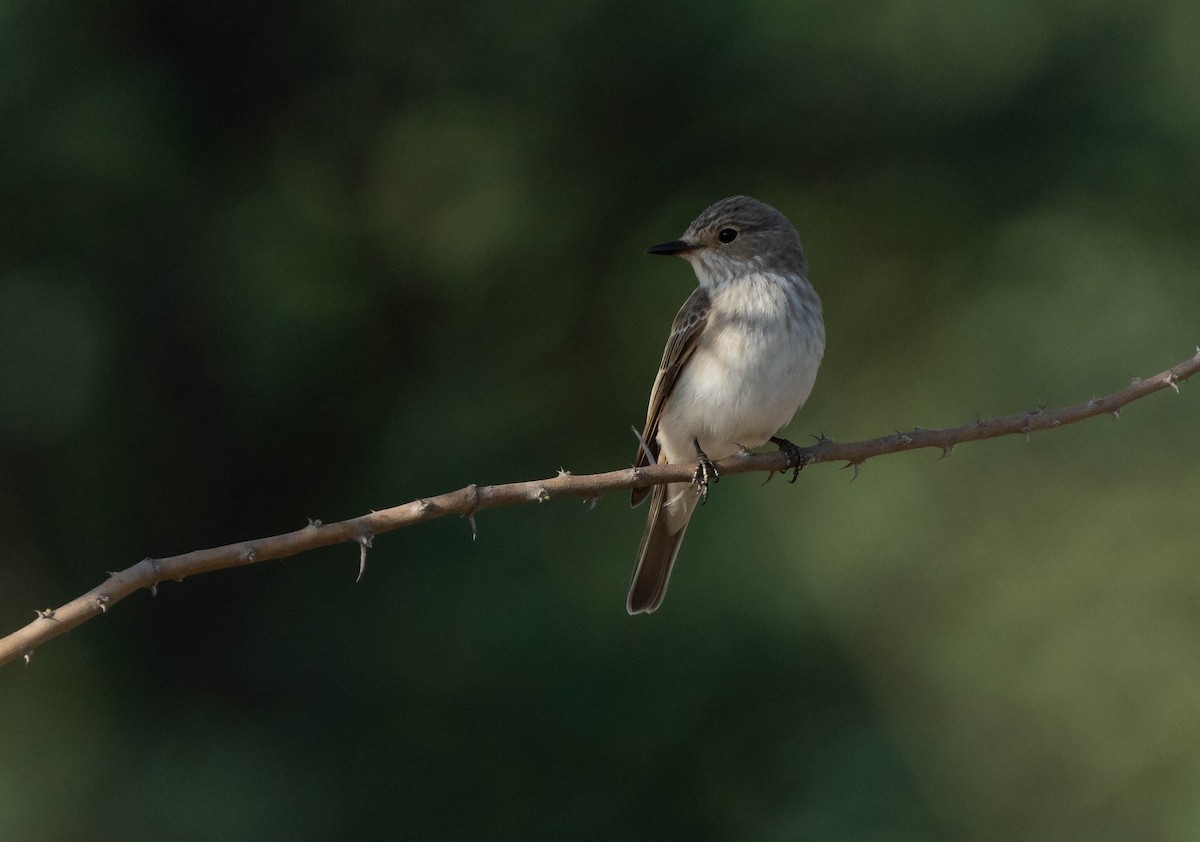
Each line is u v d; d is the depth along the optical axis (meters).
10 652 4.42
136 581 4.60
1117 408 5.98
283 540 4.79
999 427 6.04
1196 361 5.96
